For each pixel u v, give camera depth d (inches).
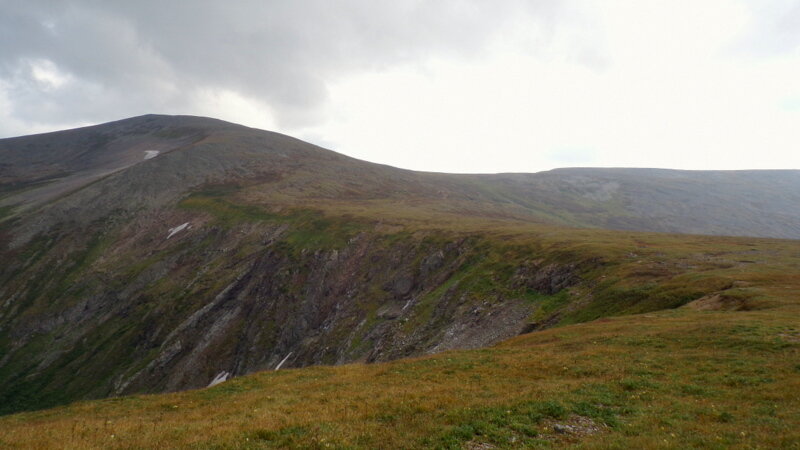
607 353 1091.3
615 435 578.6
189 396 1109.1
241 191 7529.5
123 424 790.5
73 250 6033.5
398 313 3353.8
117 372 4119.1
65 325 4894.2
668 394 768.9
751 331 1104.8
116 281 5388.8
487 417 655.8
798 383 749.9
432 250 4003.4
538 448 548.4
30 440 660.7
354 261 4434.1
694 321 1343.5
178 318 4495.6
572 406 701.3
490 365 1088.8
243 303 4453.7
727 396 737.0
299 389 1012.5
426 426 627.2
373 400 804.6
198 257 5551.2
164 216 6756.9
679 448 515.5
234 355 3961.6
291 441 580.7
